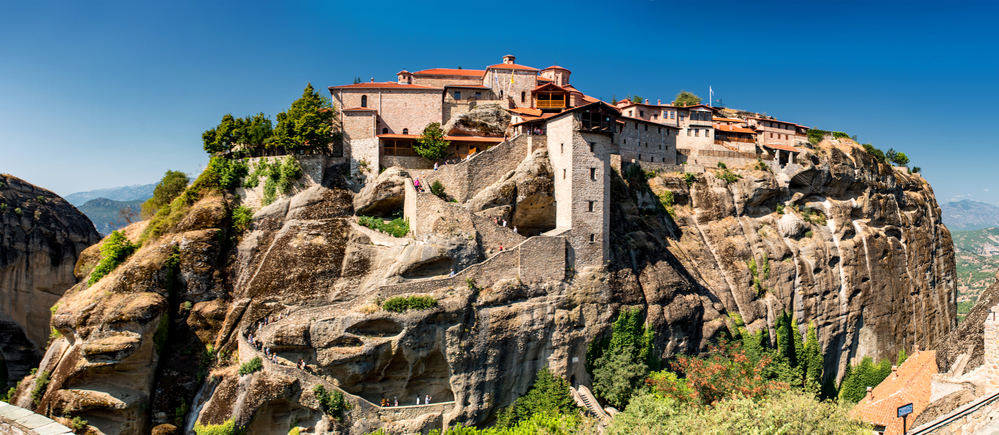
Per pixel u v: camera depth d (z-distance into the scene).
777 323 75.50
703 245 76.12
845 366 86.94
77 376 48.66
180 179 66.19
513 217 62.12
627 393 55.50
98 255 64.88
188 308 54.53
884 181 98.50
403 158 65.50
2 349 74.06
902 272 96.44
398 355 50.28
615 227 66.19
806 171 86.44
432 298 50.44
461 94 78.38
